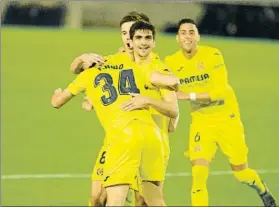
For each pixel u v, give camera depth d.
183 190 31.53
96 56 19.59
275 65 63.19
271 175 34.28
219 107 25.62
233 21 67.81
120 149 18.52
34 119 46.84
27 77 56.31
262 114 48.84
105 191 19.94
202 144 25.39
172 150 39.78
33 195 29.59
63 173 34.47
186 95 25.20
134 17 20.36
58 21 69.62
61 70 59.03
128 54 19.58
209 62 25.88
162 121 20.48
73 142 41.66
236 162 26.17
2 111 47.97
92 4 68.56
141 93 19.06
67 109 50.19
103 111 19.19
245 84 57.34
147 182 19.38
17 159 36.72
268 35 69.06
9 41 65.38
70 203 28.69
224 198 30.08
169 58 26.44
